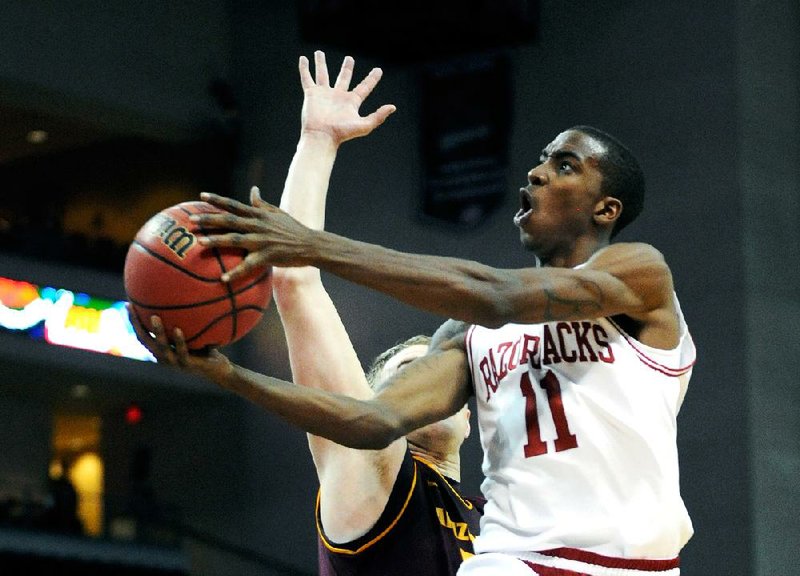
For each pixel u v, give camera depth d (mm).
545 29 25922
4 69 26641
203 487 30625
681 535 5215
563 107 25375
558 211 5480
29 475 31406
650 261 5188
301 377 6117
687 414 22562
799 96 24109
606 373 5215
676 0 24359
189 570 27734
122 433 32656
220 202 4699
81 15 27844
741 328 22266
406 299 4750
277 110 29281
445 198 26531
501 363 5465
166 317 4613
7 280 28125
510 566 5121
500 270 4922
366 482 6352
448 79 26922
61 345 28500
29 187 32312
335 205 27984
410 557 6398
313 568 28156
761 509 21547
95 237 31625
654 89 24297
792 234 23328
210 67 29812
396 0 26109
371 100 27906
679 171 23625
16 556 25750
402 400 5270
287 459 29203
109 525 27469
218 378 4754
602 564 5055
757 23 23938
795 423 22359
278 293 6215
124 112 28438
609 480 5129
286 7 29531
